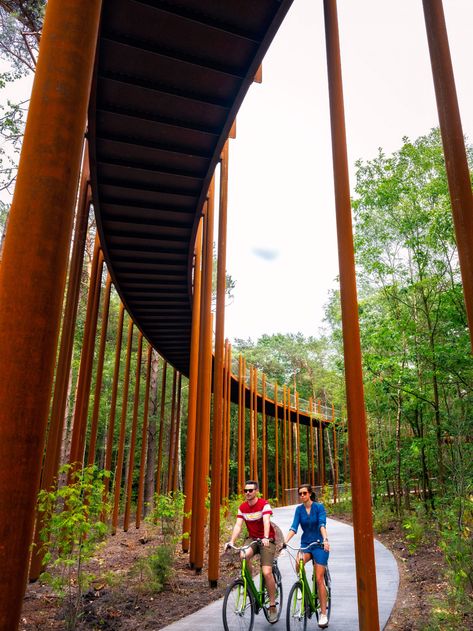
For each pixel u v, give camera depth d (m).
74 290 9.45
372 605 3.74
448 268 11.38
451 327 11.55
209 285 9.55
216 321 8.46
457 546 6.41
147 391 19.77
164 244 11.44
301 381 48.50
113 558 9.34
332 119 4.81
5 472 1.63
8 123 11.72
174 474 22.81
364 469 4.05
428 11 4.13
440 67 3.97
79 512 5.45
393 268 12.67
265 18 6.36
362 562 3.85
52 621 5.35
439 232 11.07
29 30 11.87
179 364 22.59
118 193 9.52
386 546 10.61
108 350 29.72
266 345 54.53
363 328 13.53
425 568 7.65
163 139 8.32
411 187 11.99
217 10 6.23
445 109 3.88
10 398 1.69
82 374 11.07
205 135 8.22
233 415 43.75
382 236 12.81
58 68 2.02
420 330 12.25
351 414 4.18
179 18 6.23
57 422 8.49
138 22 6.28
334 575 7.45
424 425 12.77
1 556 1.58
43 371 1.78
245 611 4.53
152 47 6.64
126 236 10.91
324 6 5.11
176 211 10.09
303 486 5.04
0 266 1.84
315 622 5.04
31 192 1.88
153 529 13.04
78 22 2.10
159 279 13.27
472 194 3.70
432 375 11.12
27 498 1.66
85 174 10.24
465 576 5.77
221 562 8.53
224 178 9.22
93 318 11.73
